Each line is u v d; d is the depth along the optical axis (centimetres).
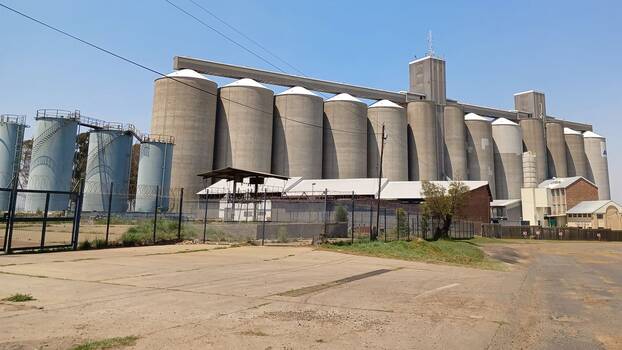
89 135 5350
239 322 686
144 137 5881
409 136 9362
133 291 934
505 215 8844
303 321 708
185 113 6881
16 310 722
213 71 7919
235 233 2655
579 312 888
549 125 12081
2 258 1461
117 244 2066
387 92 9562
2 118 5106
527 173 10556
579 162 12300
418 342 603
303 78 8706
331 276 1316
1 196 3978
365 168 8300
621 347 614
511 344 614
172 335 596
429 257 2266
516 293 1155
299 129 7669
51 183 4831
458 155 9838
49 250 1745
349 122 8200
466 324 727
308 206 3991
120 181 5275
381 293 1033
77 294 878
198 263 1497
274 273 1322
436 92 10012
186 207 5628
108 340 562
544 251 3819
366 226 3891
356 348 566
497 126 10838
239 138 7244
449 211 3962
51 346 530
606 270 2042
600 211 8244
